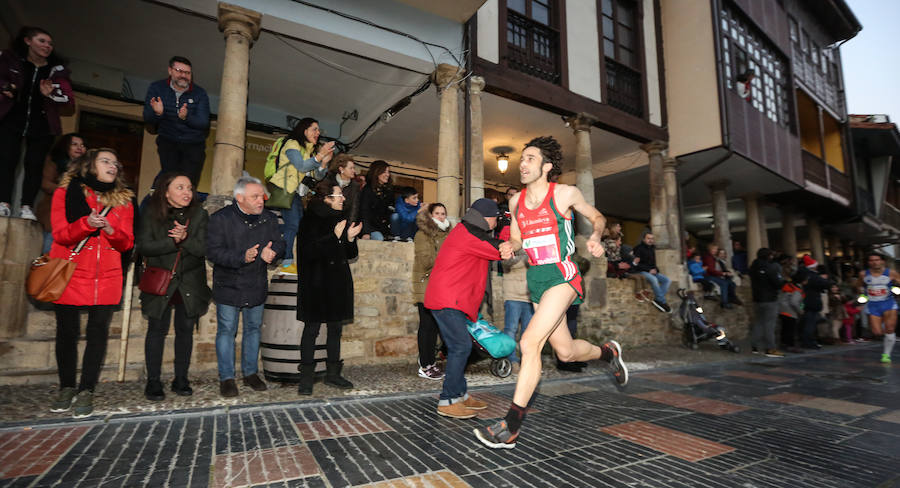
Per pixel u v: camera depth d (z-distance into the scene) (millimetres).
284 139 4422
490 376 4605
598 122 8906
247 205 3424
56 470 1903
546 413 3152
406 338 5328
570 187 2561
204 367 4125
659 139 10102
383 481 1869
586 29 9125
